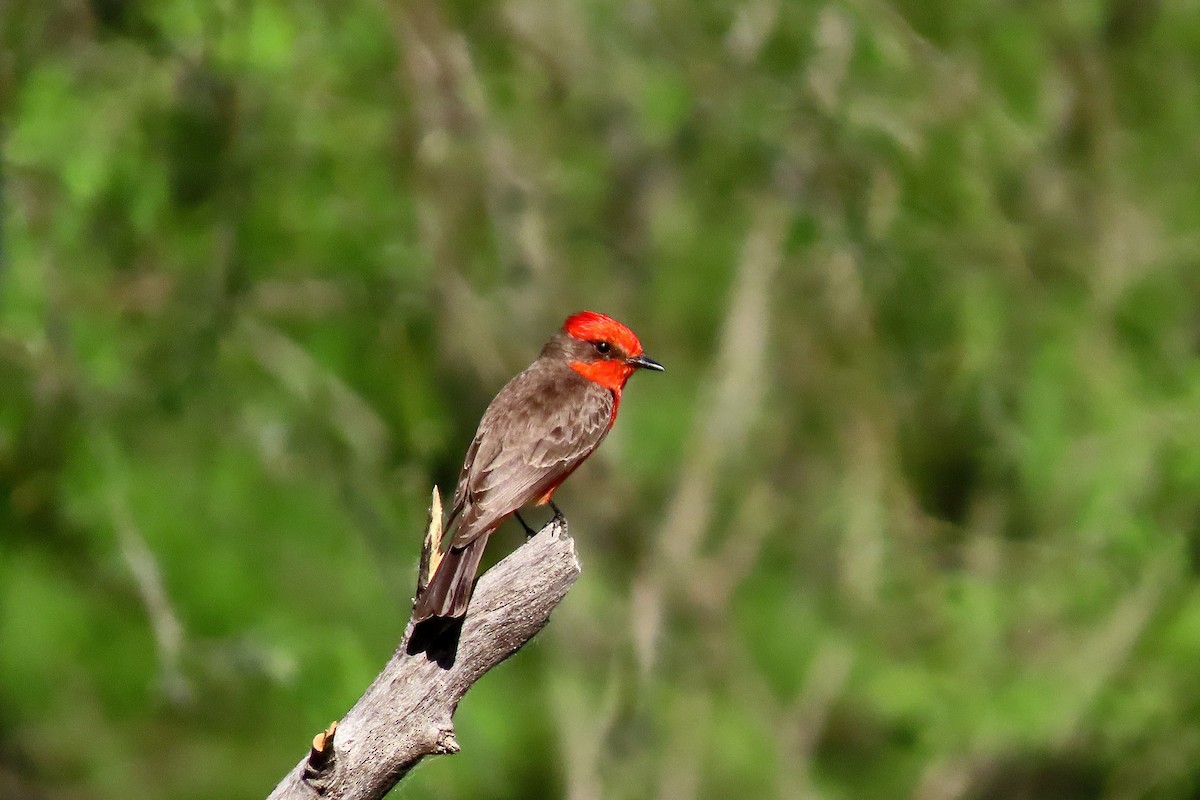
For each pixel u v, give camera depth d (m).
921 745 17.27
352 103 13.49
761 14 15.52
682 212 16.58
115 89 12.47
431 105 13.84
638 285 17.00
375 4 13.38
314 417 12.95
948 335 16.91
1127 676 16.70
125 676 12.15
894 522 18.00
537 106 15.53
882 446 17.95
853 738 19.47
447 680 5.73
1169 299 17.06
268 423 12.63
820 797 17.80
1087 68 17.27
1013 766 18.08
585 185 15.58
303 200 13.20
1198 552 16.67
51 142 12.02
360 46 13.40
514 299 15.16
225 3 12.25
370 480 13.02
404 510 13.42
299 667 11.56
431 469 14.08
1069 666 16.72
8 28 12.78
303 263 13.27
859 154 15.63
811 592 18.28
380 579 12.50
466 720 12.50
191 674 11.52
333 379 13.29
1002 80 16.53
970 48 16.33
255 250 13.09
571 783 15.92
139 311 12.89
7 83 12.70
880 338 17.55
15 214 11.78
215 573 11.86
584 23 15.36
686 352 17.58
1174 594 16.75
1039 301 16.61
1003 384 16.62
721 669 17.62
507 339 15.32
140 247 13.02
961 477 18.44
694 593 17.66
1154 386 16.70
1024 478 16.55
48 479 12.09
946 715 16.64
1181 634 16.53
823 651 17.83
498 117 15.30
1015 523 18.14
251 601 11.80
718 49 15.43
